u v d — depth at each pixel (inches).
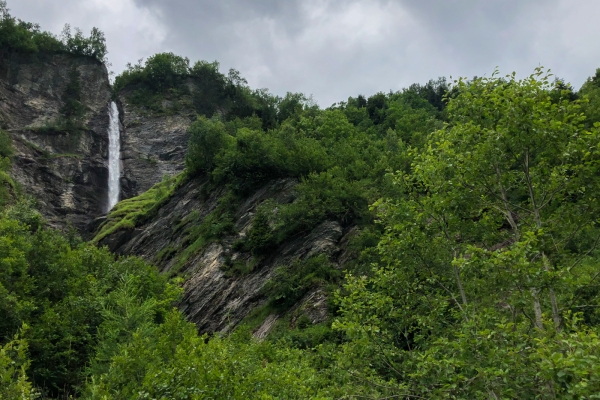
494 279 452.8
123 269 1700.3
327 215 2085.4
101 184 4633.4
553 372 335.9
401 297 562.6
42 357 1079.0
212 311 2073.1
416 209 590.6
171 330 848.3
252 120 4025.6
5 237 1298.0
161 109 5339.6
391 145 2960.1
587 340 345.4
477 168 534.3
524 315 482.3
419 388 473.4
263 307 1875.0
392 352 510.0
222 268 2229.3
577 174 515.5
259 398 584.4
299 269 1857.8
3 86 4594.0
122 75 5703.7
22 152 4190.5
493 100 542.9
